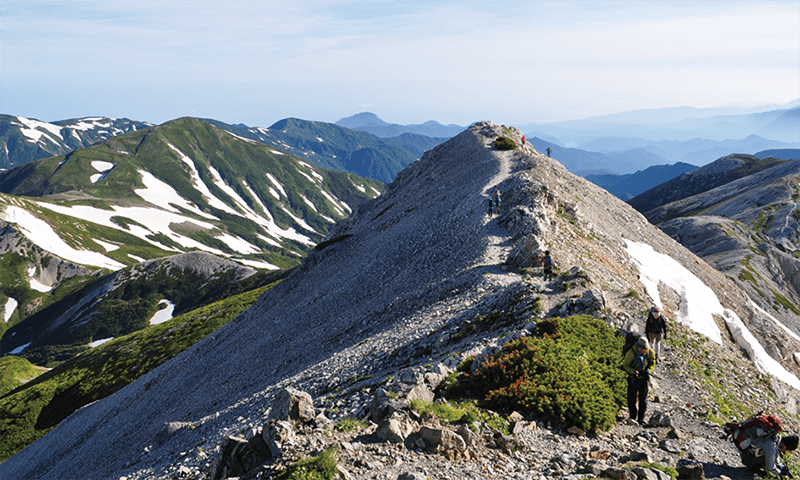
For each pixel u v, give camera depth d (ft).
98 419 253.03
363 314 152.35
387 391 50.96
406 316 128.06
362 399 62.13
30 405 382.01
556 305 87.25
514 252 131.54
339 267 242.58
